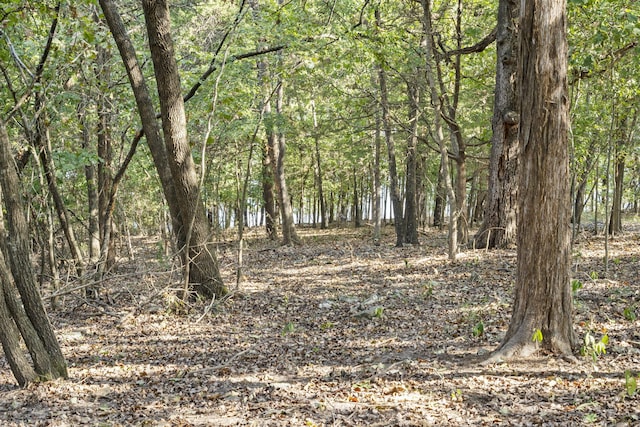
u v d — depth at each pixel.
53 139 12.76
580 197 17.09
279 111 22.02
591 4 9.61
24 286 6.75
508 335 6.56
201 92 14.02
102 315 11.14
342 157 31.77
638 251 13.99
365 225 37.78
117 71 13.58
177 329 9.79
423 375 6.31
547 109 5.98
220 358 7.94
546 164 6.08
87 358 8.29
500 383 5.78
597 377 5.67
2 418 5.85
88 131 13.05
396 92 19.78
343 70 15.71
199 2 16.09
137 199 26.80
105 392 6.64
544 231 6.21
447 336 7.90
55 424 5.66
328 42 12.97
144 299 12.12
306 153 35.06
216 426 5.39
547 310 6.30
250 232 33.34
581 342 6.49
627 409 4.88
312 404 5.71
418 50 14.45
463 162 16.03
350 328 8.98
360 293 11.59
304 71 14.48
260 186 30.39
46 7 8.98
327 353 7.74
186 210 11.32
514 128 14.47
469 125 19.47
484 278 11.50
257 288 13.22
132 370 7.54
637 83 11.95
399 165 28.97
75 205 17.50
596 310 8.34
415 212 20.33
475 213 33.81
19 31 10.05
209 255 11.59
